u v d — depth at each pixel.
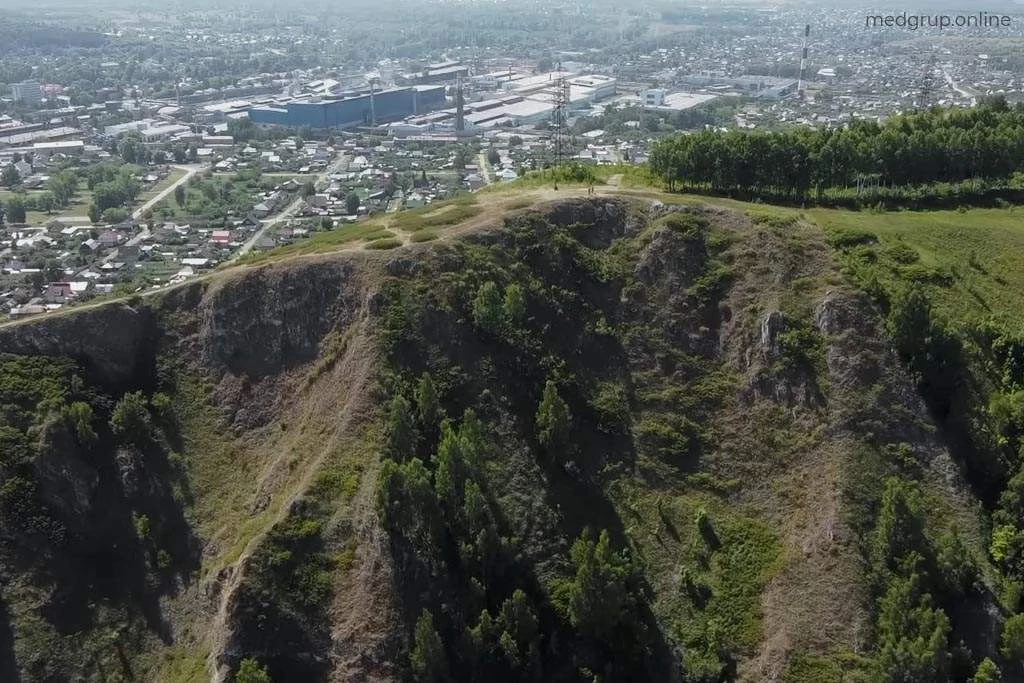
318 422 91.75
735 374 94.81
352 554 80.44
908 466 83.31
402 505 79.44
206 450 95.12
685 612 79.88
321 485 83.94
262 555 79.19
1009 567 77.12
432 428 87.19
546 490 86.38
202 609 82.25
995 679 69.38
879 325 91.06
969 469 83.88
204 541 87.81
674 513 86.19
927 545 76.56
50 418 92.44
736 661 76.69
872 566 77.06
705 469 89.12
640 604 79.69
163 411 96.69
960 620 73.62
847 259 98.06
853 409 86.50
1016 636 70.94
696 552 83.38
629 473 88.81
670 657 77.31
